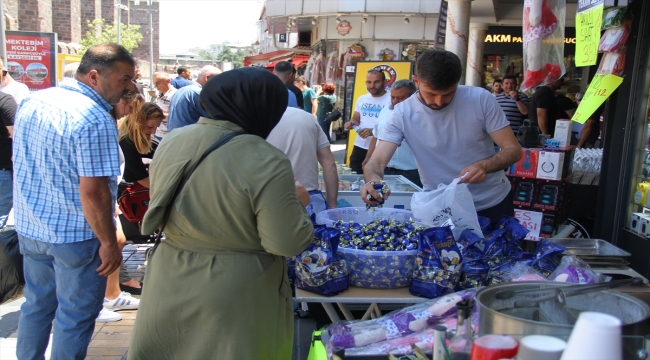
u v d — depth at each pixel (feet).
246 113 6.35
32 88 33.32
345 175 15.96
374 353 5.96
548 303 5.48
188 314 6.25
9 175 14.74
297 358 11.30
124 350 11.69
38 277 9.32
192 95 16.46
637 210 13.24
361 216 9.79
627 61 12.94
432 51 8.98
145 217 6.29
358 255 7.75
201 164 6.14
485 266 7.85
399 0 46.19
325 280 7.43
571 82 32.71
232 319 6.20
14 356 11.23
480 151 9.82
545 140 14.90
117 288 13.62
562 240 11.18
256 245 6.35
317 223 8.56
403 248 7.89
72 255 8.73
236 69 6.51
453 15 23.07
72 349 9.00
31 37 32.81
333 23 53.72
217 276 6.19
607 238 13.74
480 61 33.96
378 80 20.53
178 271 6.30
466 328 5.06
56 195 8.59
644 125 12.90
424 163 10.03
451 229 8.39
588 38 10.91
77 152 8.29
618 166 13.35
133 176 15.64
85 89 8.78
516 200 14.40
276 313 6.57
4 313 13.16
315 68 57.93
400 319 6.86
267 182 5.98
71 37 88.99
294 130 11.49
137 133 15.19
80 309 8.99
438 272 7.36
